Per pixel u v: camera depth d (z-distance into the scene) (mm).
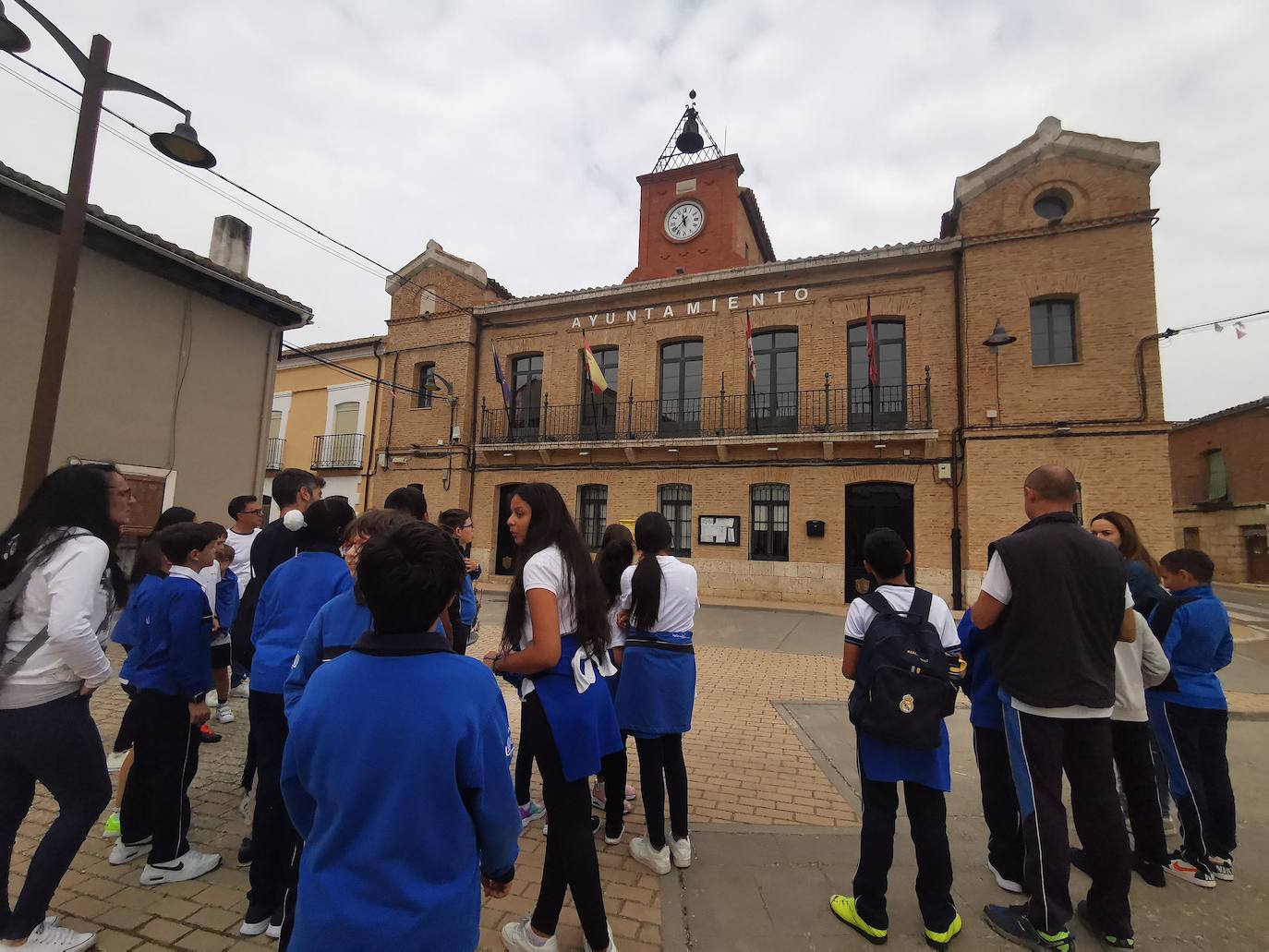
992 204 13594
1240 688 7594
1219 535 25203
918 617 2744
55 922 2574
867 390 14789
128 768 3199
